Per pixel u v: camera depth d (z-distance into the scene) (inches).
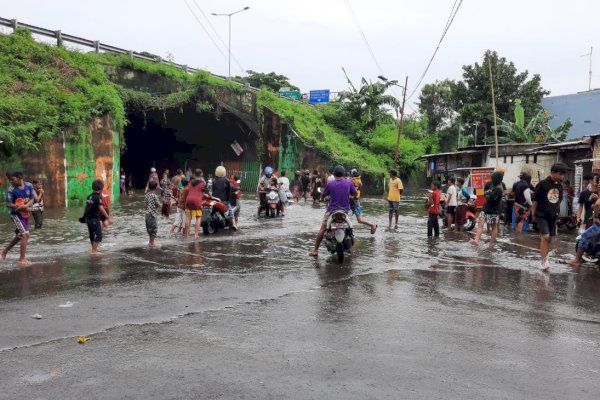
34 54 897.5
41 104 784.9
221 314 232.2
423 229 606.5
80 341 193.6
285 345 191.9
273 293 273.0
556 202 353.1
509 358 182.7
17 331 205.6
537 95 1724.9
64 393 149.9
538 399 150.6
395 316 232.2
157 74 1184.8
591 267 365.7
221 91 1347.2
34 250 412.2
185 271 330.0
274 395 149.9
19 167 744.3
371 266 355.3
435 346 193.5
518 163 958.4
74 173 826.2
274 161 1491.1
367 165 1546.5
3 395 148.3
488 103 1694.1
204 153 1689.2
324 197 390.3
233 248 431.5
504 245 474.6
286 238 500.1
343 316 231.0
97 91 919.7
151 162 1765.5
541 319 232.7
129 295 264.5
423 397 150.2
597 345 198.5
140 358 177.6
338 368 170.6
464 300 264.5
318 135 1525.6
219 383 157.6
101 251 407.8
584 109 1647.4
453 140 2108.8
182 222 522.6
